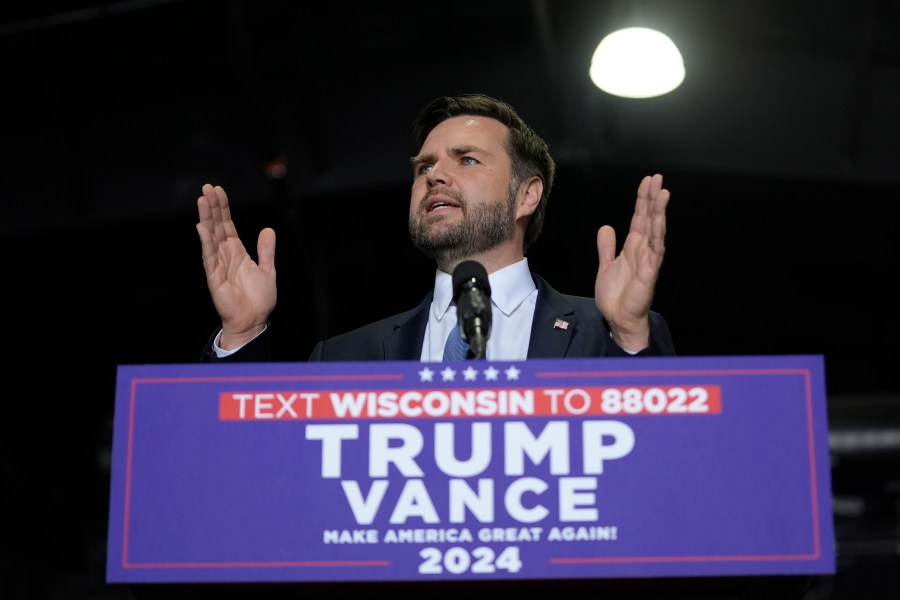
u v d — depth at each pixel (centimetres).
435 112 477
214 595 299
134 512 285
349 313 1218
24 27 1040
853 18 1011
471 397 286
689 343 1388
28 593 1351
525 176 465
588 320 398
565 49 994
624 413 285
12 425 1449
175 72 1063
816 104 1009
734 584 290
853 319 1325
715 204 1094
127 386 292
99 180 1068
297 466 286
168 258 1155
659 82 856
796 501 281
